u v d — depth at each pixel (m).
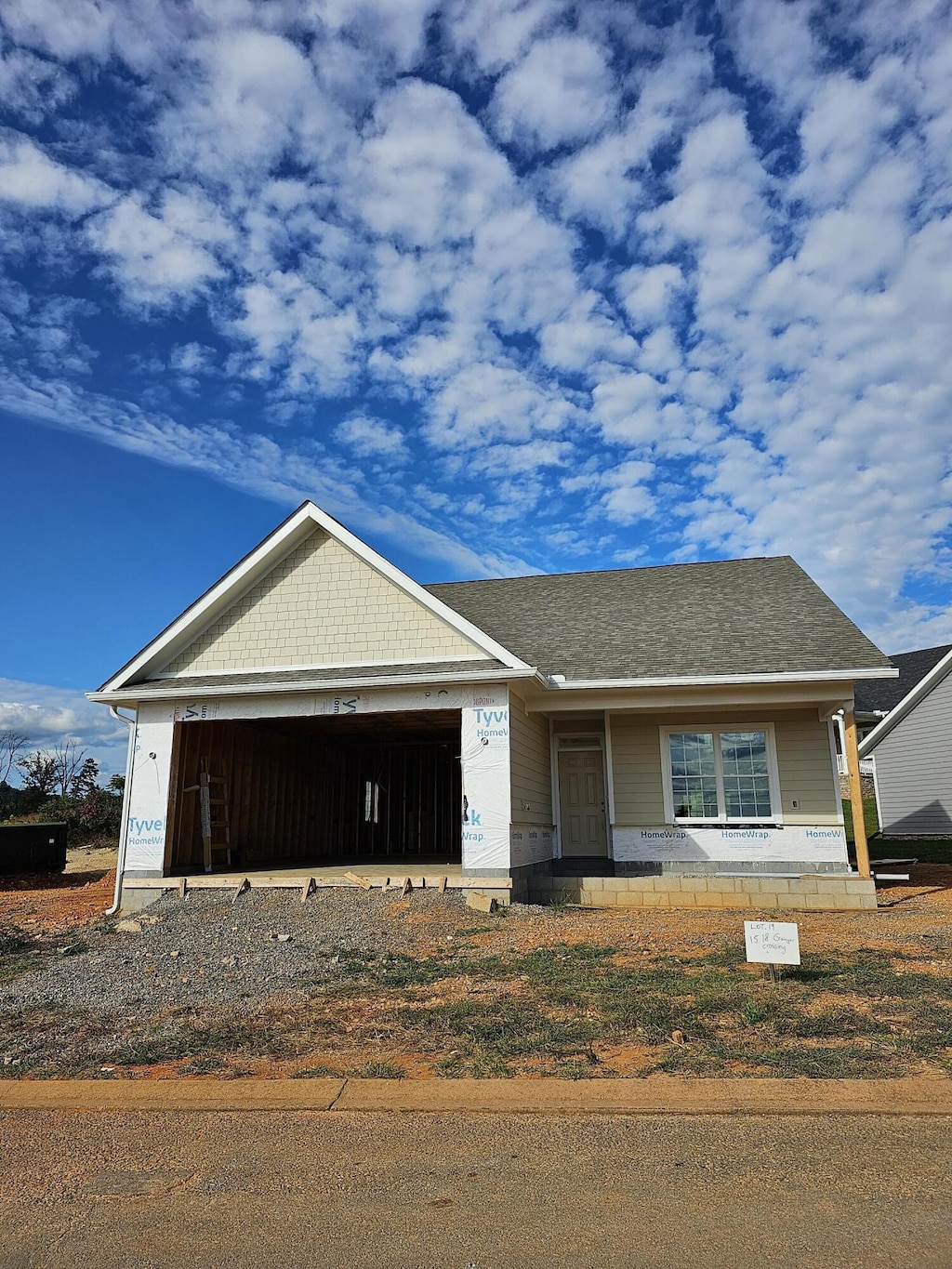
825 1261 3.37
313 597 14.84
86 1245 3.75
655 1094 5.18
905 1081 5.21
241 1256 3.60
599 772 16.70
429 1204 4.00
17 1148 4.89
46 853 21.02
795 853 14.57
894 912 12.48
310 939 10.30
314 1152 4.65
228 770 16.86
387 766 22.48
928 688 24.62
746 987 7.47
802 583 17.52
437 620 14.13
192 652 15.14
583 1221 3.77
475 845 12.80
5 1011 7.77
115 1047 6.62
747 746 15.19
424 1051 6.18
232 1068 6.02
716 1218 3.74
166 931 11.13
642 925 11.03
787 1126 4.72
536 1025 6.62
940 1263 3.32
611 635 15.91
